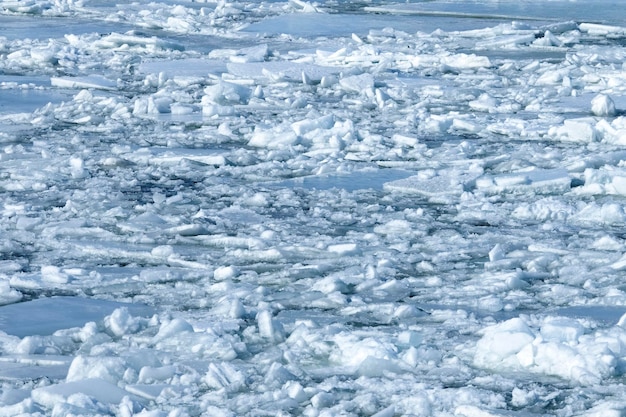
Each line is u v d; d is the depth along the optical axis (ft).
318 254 54.29
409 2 232.73
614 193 67.87
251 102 107.24
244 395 35.04
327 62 140.46
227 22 191.21
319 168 76.43
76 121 98.07
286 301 46.50
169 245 56.59
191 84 121.08
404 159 80.79
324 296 47.01
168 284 49.60
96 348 39.37
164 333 40.68
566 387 35.55
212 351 39.22
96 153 83.05
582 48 152.25
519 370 37.24
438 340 40.42
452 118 95.66
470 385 35.78
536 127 91.71
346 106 106.11
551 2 223.71
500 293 47.52
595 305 45.09
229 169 76.64
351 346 38.83
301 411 33.91
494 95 112.78
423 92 114.73
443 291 47.93
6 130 93.09
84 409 32.86
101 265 53.42
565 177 70.44
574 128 87.40
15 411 33.24
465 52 151.53
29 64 137.69
